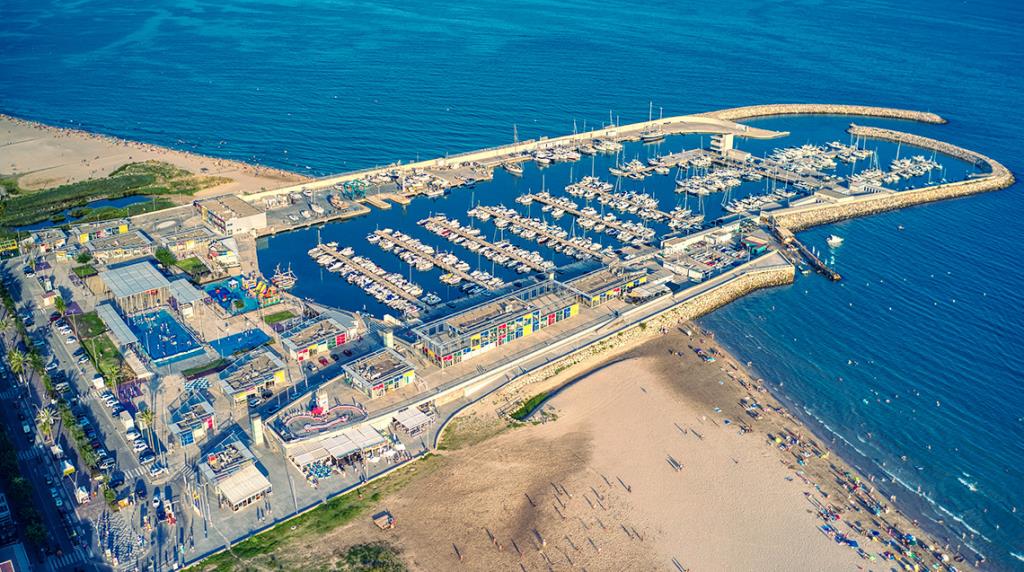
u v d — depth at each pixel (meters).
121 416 193.62
